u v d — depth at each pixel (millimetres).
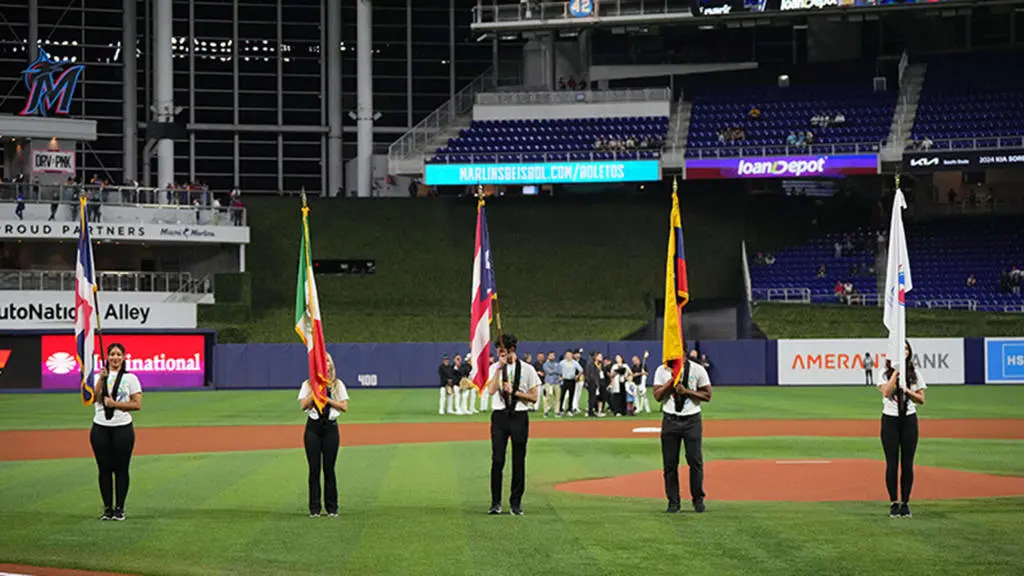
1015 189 62719
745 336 58875
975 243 59281
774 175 58219
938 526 13703
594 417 35844
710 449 24438
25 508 15953
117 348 14711
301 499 16828
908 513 14516
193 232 57531
